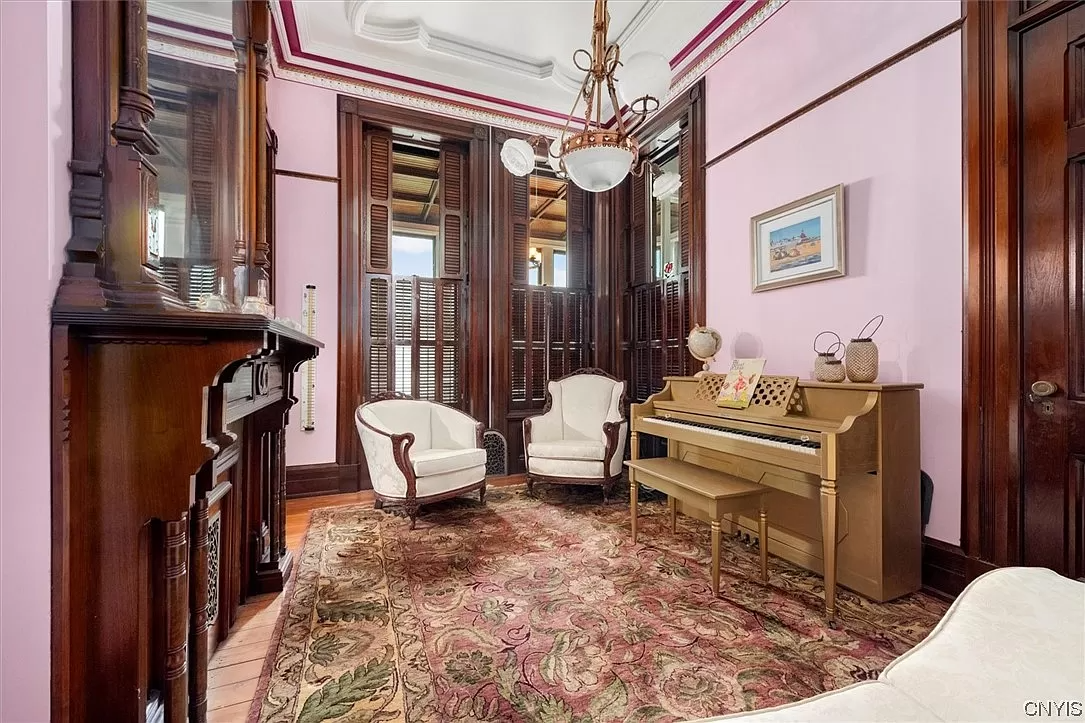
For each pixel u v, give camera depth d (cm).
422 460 304
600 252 481
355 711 135
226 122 208
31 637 90
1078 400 176
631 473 269
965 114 204
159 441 105
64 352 92
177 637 109
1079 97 177
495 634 175
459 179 439
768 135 303
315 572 230
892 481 202
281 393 214
